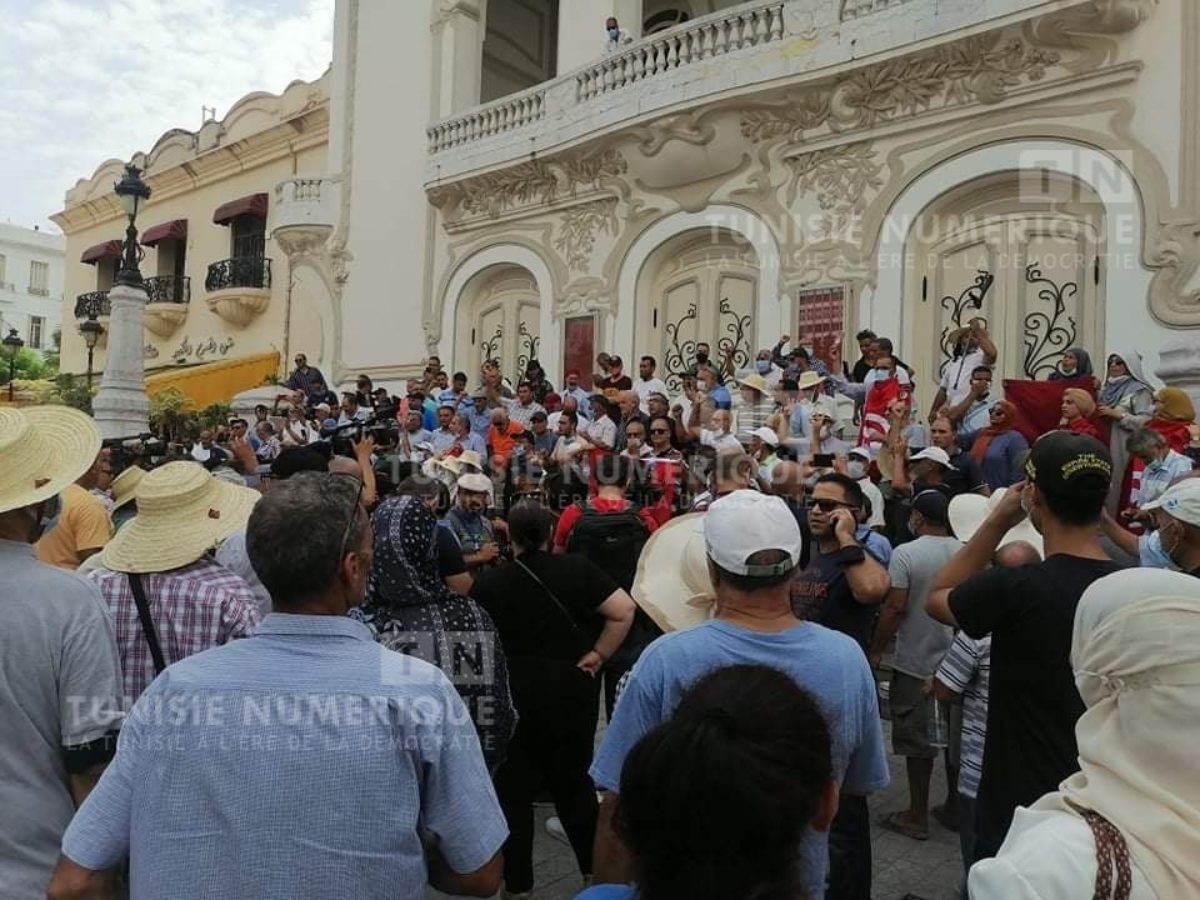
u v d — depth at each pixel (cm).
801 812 130
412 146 1620
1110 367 779
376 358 1666
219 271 2241
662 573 345
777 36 1077
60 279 5506
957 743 429
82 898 175
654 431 760
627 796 134
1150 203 862
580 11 1379
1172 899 133
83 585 224
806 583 377
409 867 174
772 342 1133
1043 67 923
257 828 165
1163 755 145
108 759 216
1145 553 359
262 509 190
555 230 1405
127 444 821
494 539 582
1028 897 133
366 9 1723
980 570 271
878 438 811
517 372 1484
